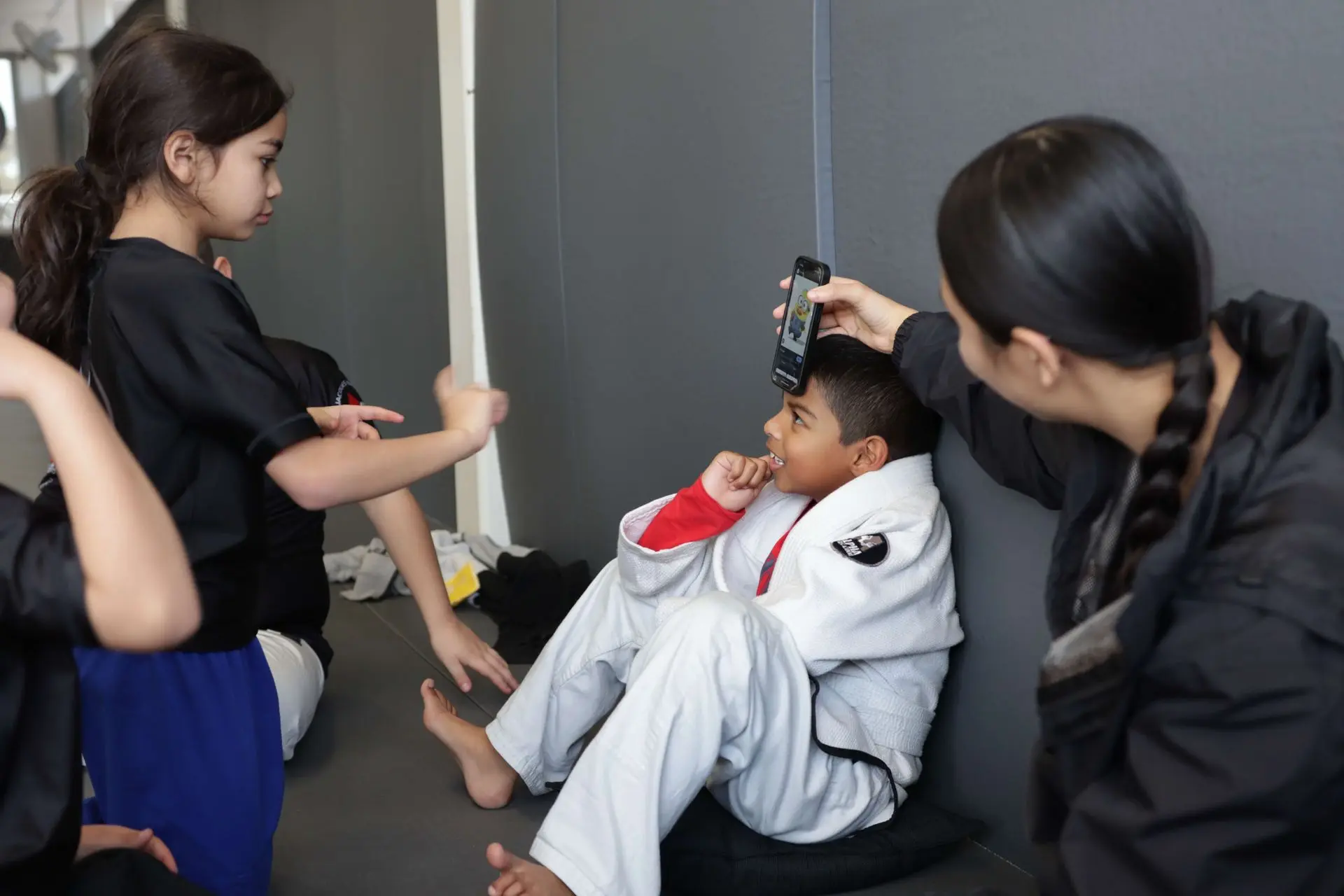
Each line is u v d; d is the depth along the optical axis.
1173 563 0.77
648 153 2.08
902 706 1.50
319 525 2.04
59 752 0.86
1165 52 1.16
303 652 1.91
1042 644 1.41
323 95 3.96
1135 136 0.84
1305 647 0.74
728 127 1.84
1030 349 0.85
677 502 1.61
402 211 3.39
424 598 1.88
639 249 2.15
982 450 1.32
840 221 1.64
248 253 4.59
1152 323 0.83
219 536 1.29
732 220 1.85
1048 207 0.82
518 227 2.68
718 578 1.64
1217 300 1.13
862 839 1.45
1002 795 1.50
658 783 1.30
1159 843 0.79
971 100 1.40
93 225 1.32
